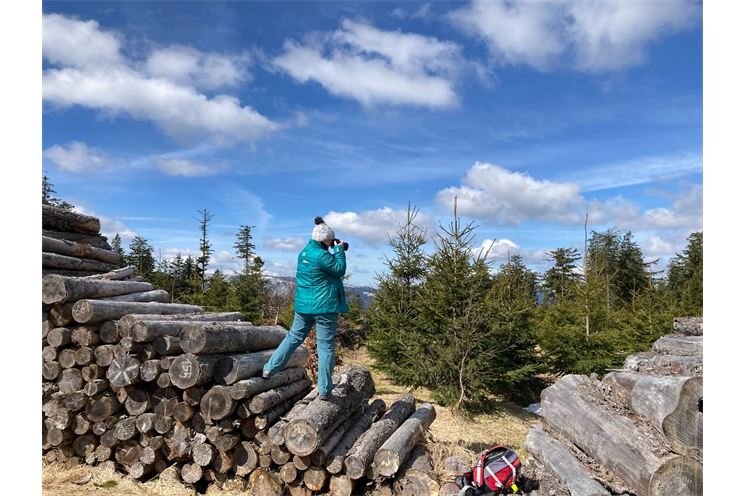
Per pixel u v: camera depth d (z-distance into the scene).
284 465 5.50
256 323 18.81
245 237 36.00
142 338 5.73
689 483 4.24
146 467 5.75
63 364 5.96
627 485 4.73
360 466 5.34
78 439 5.92
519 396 11.69
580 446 5.43
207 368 5.70
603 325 13.30
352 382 6.49
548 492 5.09
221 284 21.47
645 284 29.70
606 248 33.09
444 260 10.49
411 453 6.09
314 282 5.79
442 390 10.32
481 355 10.06
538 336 12.01
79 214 9.27
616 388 5.69
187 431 5.78
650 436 4.82
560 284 22.20
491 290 11.16
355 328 17.80
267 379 6.15
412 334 10.80
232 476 5.81
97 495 5.25
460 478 5.42
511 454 5.32
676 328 6.79
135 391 5.89
